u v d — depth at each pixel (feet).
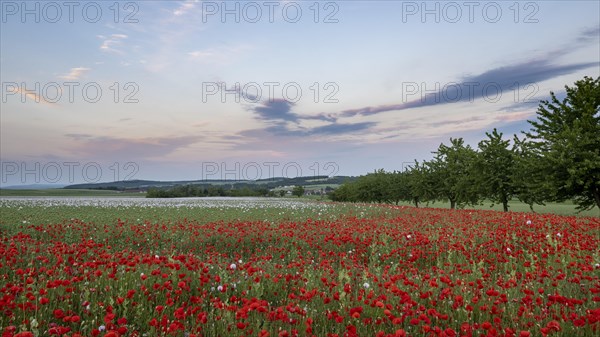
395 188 161.07
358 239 39.40
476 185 99.81
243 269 24.47
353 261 28.04
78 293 20.06
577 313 16.74
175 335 15.28
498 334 13.99
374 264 31.01
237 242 43.27
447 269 26.50
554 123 80.74
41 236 43.88
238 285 22.63
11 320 15.14
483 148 98.78
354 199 207.92
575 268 24.62
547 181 75.61
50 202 123.44
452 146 128.26
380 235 41.34
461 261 31.17
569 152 73.26
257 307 14.79
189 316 17.61
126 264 22.48
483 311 17.39
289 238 42.65
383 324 16.48
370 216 72.69
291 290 22.54
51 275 20.25
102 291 20.51
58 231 46.26
